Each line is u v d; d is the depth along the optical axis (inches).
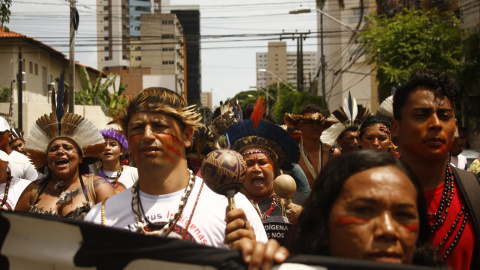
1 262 95.7
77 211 161.8
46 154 175.9
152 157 112.6
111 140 263.7
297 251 82.7
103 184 173.3
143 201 114.9
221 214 113.6
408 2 1263.5
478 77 752.3
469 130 821.9
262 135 163.2
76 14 828.0
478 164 263.0
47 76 1561.3
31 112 1086.4
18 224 95.1
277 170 167.5
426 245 84.2
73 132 176.6
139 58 4857.3
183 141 118.0
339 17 2165.4
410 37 848.9
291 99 1726.1
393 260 72.1
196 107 121.6
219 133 210.4
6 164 199.0
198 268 80.4
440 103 117.1
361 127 235.3
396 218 74.5
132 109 116.0
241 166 105.6
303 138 243.4
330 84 2338.8
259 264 72.4
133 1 6161.4
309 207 83.0
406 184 75.9
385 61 874.8
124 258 86.3
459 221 117.9
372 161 77.7
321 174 83.5
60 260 91.6
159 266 84.4
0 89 1236.5
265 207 159.9
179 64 4542.3
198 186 117.0
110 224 114.0
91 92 1352.1
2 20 419.8
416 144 118.8
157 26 4352.9
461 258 117.2
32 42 1387.8
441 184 121.1
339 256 76.0
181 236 110.2
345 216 75.4
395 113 125.9
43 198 173.0
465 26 860.0
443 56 831.1
